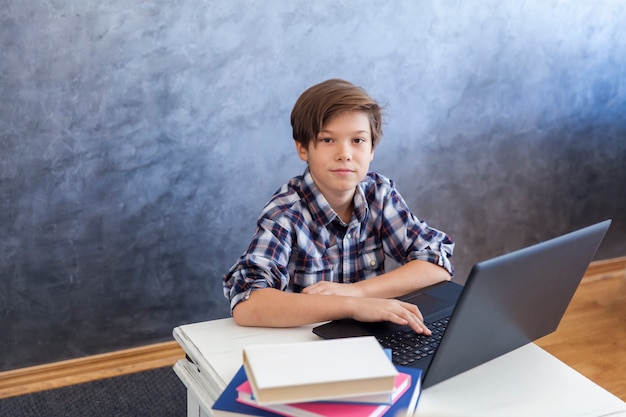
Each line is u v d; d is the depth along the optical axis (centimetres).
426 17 242
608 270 301
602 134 285
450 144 259
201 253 234
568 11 264
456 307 101
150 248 227
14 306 216
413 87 247
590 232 115
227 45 219
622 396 221
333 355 98
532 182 278
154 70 213
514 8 255
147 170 220
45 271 217
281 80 229
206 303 240
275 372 93
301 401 92
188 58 216
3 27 195
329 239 157
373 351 99
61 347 225
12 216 209
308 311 131
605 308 276
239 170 231
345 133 145
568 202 287
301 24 226
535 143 274
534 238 285
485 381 116
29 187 208
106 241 221
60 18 200
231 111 225
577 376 118
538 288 112
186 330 132
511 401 110
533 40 262
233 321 137
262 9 221
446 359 108
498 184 272
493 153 267
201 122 222
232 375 116
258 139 231
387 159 250
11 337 218
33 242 213
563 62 269
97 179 215
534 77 266
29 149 206
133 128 215
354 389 93
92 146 212
